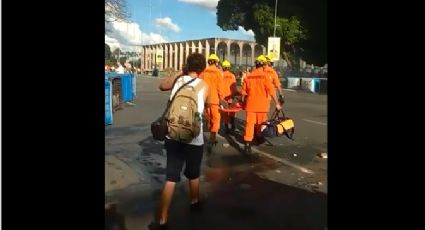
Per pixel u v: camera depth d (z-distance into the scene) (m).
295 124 11.84
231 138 9.27
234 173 6.14
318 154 7.58
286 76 43.84
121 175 5.90
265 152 7.75
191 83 4.12
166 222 4.13
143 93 24.36
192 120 4.06
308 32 39.22
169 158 4.10
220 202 4.78
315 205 4.70
